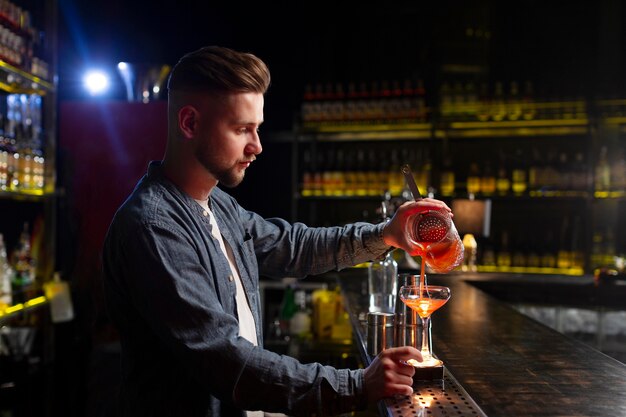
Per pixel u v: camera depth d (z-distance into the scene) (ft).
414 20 16.44
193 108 3.92
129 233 3.81
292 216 15.90
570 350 5.08
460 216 12.88
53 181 11.16
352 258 4.99
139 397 4.10
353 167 16.47
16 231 12.08
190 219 4.01
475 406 3.55
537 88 15.92
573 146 15.64
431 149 15.11
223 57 3.89
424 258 4.48
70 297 10.99
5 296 9.52
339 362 10.39
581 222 15.30
